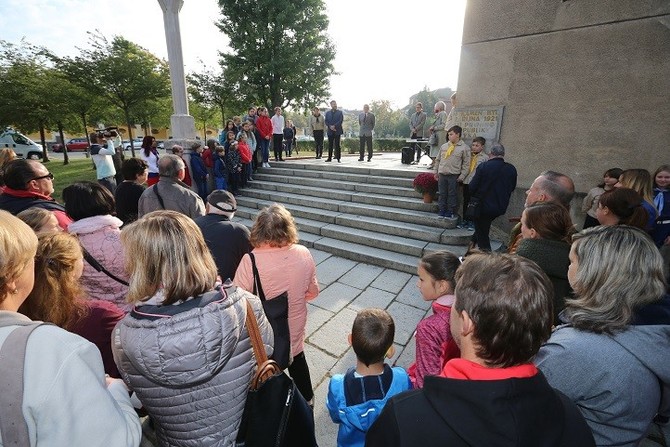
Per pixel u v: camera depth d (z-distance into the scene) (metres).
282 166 8.98
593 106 4.47
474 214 4.24
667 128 4.08
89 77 13.26
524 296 0.68
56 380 0.67
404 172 6.98
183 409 1.02
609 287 1.01
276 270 1.83
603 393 0.95
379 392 1.43
